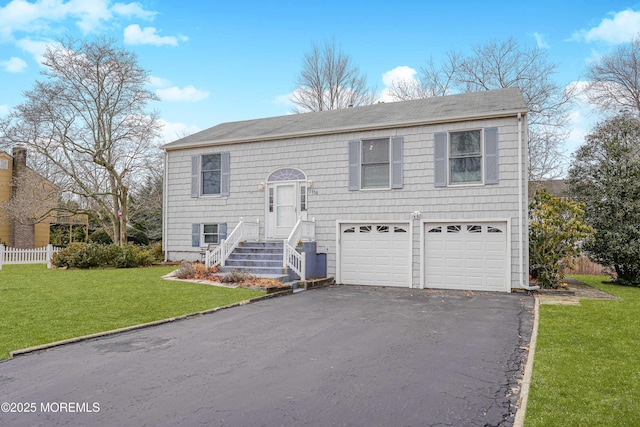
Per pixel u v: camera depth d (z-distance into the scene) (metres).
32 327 6.59
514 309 8.76
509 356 5.38
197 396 4.04
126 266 15.32
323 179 13.93
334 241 13.70
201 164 15.94
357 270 13.42
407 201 12.80
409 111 14.09
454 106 13.49
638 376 4.57
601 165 13.67
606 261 13.45
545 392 4.12
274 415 3.62
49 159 19.19
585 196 13.94
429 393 4.14
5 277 12.17
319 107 31.67
